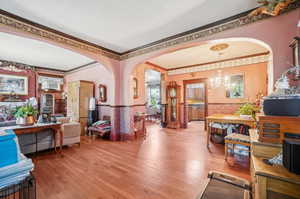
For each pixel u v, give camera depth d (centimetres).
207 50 418
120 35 313
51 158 295
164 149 346
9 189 92
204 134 501
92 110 517
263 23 220
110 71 416
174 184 201
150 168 248
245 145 256
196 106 829
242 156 271
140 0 201
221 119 338
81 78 615
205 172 234
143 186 197
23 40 341
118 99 435
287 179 100
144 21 256
